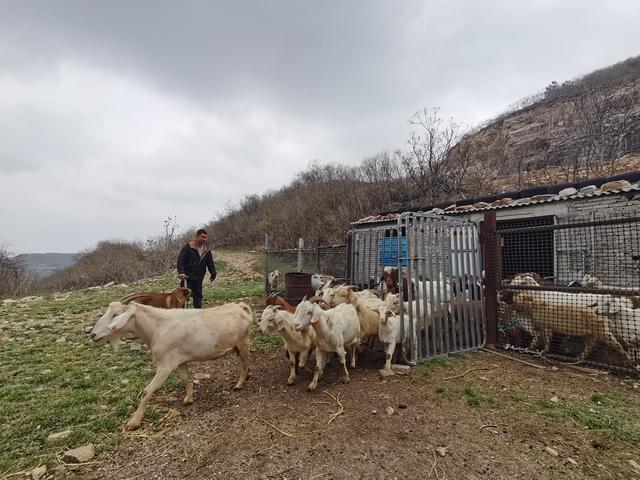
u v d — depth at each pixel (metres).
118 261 25.00
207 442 3.22
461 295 6.03
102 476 2.79
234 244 30.78
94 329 3.71
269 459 2.95
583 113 19.28
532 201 7.89
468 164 21.33
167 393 4.36
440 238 5.75
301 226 24.84
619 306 5.02
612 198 6.76
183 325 3.91
